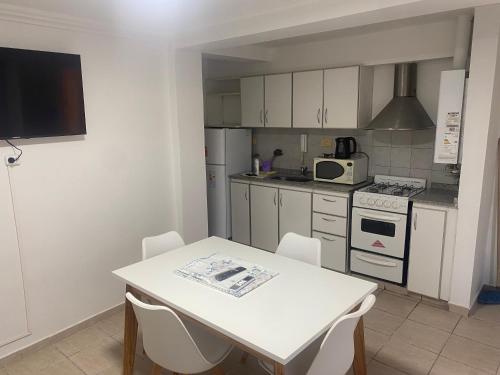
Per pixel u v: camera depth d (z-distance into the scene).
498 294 3.32
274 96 4.42
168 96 3.45
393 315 3.14
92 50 2.85
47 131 2.59
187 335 1.71
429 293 3.29
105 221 3.10
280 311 1.79
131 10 2.54
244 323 1.69
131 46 3.11
